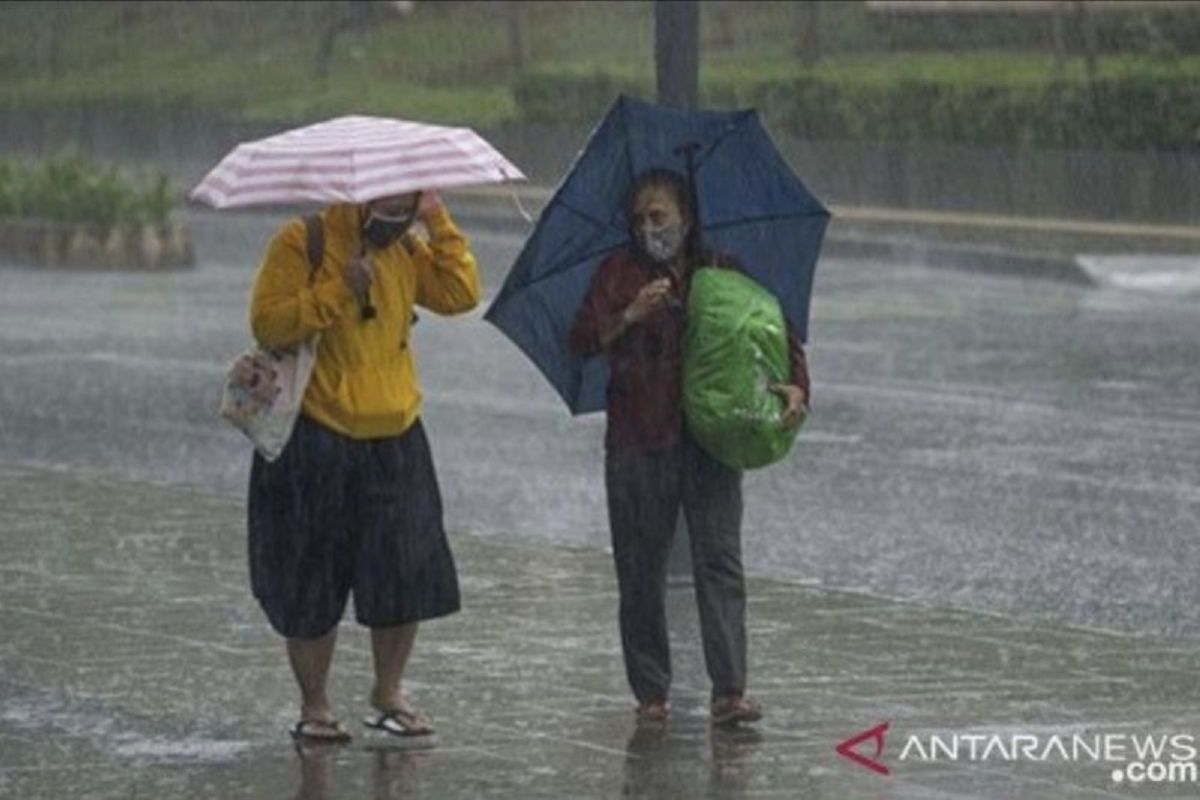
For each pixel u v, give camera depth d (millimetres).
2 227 73812
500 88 108062
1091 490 33656
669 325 20141
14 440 39000
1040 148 77688
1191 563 28719
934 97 80938
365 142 19375
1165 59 81938
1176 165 74125
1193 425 39438
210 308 59875
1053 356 48469
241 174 19375
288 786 18406
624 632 20531
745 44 99688
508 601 26031
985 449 37281
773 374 19938
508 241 77938
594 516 32250
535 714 20844
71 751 19562
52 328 55281
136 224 71875
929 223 74688
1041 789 18094
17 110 118062
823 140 83875
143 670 22625
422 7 120000
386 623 19688
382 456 19625
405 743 19781
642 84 90438
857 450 37312
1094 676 22328
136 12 134500
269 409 19375
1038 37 91188
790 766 18891
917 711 20859
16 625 24672
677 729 20250
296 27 125500
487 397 43656
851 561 29031
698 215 20453
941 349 49844
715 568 20328
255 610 25438
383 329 19656
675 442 20219
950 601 26625
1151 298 60250
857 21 98000
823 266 69125
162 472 35938
